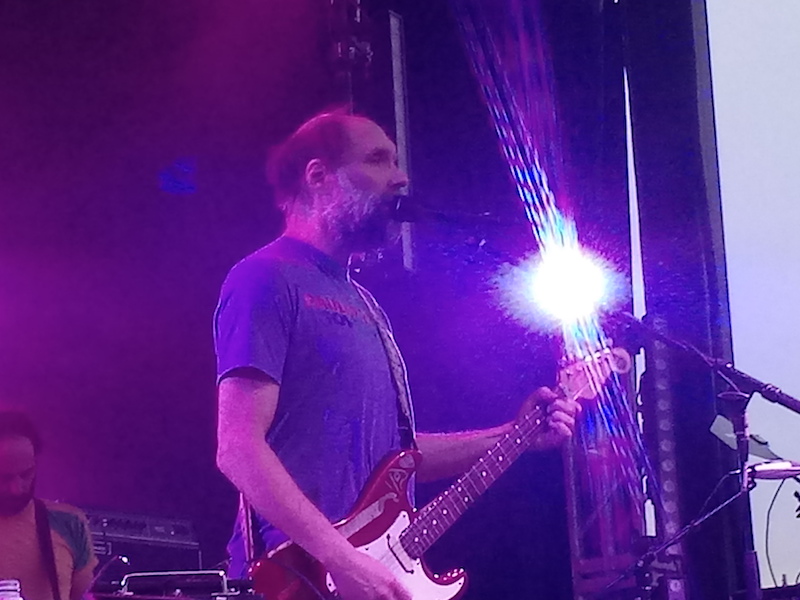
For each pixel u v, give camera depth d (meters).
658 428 4.25
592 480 4.09
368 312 2.75
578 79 4.70
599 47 4.78
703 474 4.42
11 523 3.04
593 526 4.07
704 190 4.70
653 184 4.78
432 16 4.55
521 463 4.18
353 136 2.82
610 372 3.09
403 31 4.48
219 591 2.39
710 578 4.34
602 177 4.74
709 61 4.85
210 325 4.46
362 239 2.80
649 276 4.72
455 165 4.44
